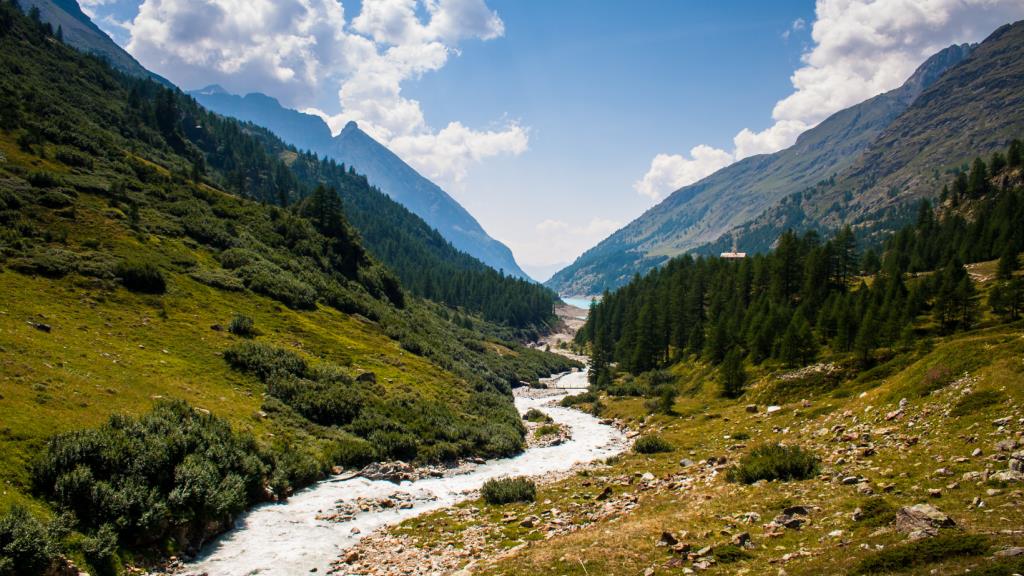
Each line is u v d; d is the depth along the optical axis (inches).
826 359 2578.7
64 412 1036.5
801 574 526.3
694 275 4933.6
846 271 4185.5
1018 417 912.9
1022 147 6215.6
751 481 981.8
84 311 1807.3
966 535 510.3
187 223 3088.1
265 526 1055.0
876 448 1051.3
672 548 665.6
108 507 825.5
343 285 3715.6
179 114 6569.9
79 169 3078.2
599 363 4101.9
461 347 4306.1
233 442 1246.3
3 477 786.2
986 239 4333.2
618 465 1572.3
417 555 869.8
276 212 4001.0
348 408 1838.1
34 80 4382.4
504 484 1268.5
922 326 3006.9
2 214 2208.4
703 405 2578.7
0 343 1270.9
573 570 639.8
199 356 1833.2
